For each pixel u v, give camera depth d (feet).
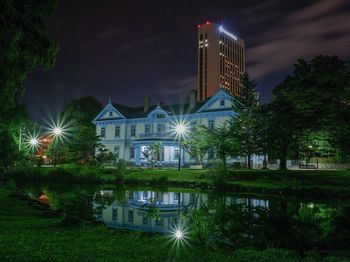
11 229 43.01
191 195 110.22
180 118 210.18
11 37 53.36
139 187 140.26
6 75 55.83
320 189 106.32
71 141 207.72
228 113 191.83
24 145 221.46
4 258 29.66
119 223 58.59
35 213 59.26
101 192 117.80
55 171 167.22
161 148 205.87
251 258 32.07
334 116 130.21
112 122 239.91
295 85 140.26
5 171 173.17
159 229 52.37
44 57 61.36
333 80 133.39
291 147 150.92
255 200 96.12
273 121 143.02
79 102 293.02
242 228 53.52
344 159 147.84
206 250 35.17
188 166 203.92
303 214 70.13
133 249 34.09
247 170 146.51
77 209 74.59
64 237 38.70
